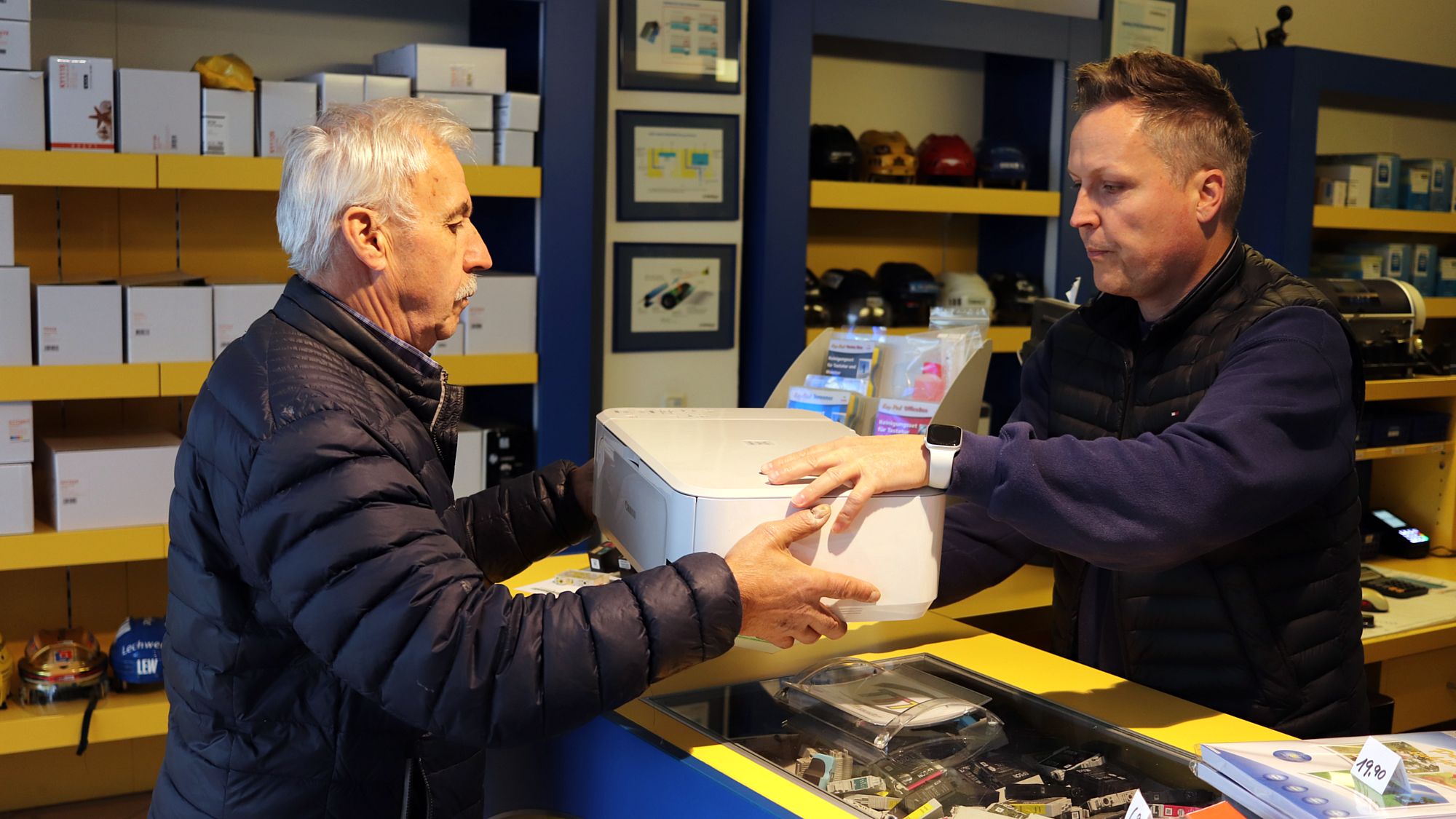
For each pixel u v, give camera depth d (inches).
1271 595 65.1
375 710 52.2
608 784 58.2
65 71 106.0
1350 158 179.0
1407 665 127.2
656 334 142.3
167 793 53.7
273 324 53.2
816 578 52.6
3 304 106.0
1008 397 169.9
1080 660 73.5
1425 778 44.4
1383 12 204.4
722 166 143.2
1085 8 166.6
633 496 60.3
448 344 126.1
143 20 122.6
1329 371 59.6
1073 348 73.4
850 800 48.1
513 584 80.7
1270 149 168.7
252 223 131.6
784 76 142.5
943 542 73.0
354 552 46.5
